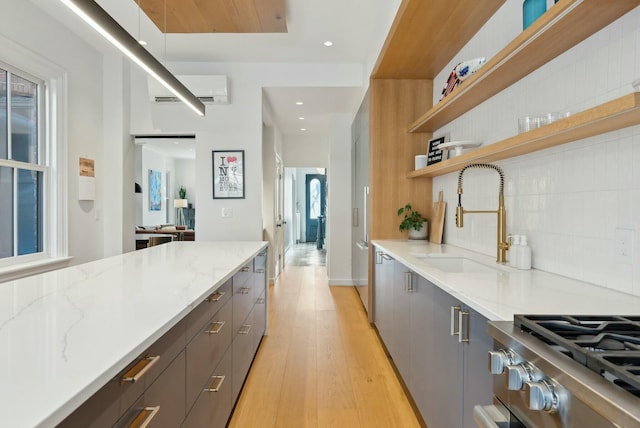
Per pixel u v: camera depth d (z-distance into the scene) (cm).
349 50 397
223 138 438
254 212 439
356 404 219
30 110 327
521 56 168
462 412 135
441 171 278
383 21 304
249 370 263
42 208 338
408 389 216
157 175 733
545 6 158
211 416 155
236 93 437
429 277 166
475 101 241
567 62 161
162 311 111
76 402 61
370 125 353
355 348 307
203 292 136
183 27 324
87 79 390
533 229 187
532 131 152
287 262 807
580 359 72
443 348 155
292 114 554
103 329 94
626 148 131
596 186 145
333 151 555
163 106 436
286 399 224
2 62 292
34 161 332
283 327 360
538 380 76
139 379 89
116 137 423
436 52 291
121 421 81
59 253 347
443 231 313
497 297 125
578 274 155
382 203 352
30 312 109
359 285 460
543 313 106
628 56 130
